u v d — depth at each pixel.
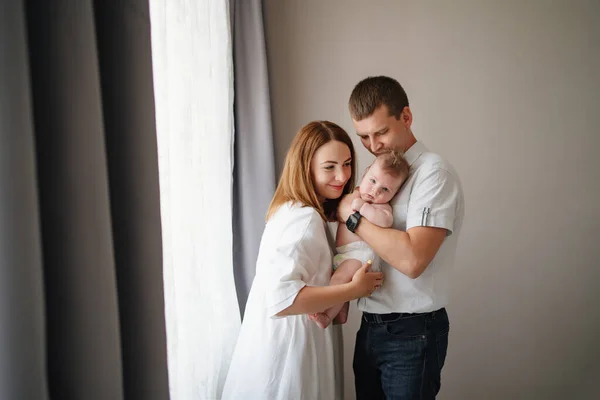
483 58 2.17
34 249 0.73
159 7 1.29
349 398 2.29
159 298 0.96
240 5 1.99
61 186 0.79
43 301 0.74
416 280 1.37
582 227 2.19
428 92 2.20
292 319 1.38
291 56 2.24
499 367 2.26
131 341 0.94
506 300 2.24
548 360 2.24
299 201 1.44
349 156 1.48
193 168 1.50
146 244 0.94
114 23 0.90
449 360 2.28
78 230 0.80
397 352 1.40
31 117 0.72
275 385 1.36
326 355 1.43
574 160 2.17
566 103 2.15
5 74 0.69
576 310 2.21
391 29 2.20
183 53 1.44
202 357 1.49
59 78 0.78
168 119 1.30
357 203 1.38
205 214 1.61
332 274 1.44
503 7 2.15
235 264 2.01
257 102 2.01
